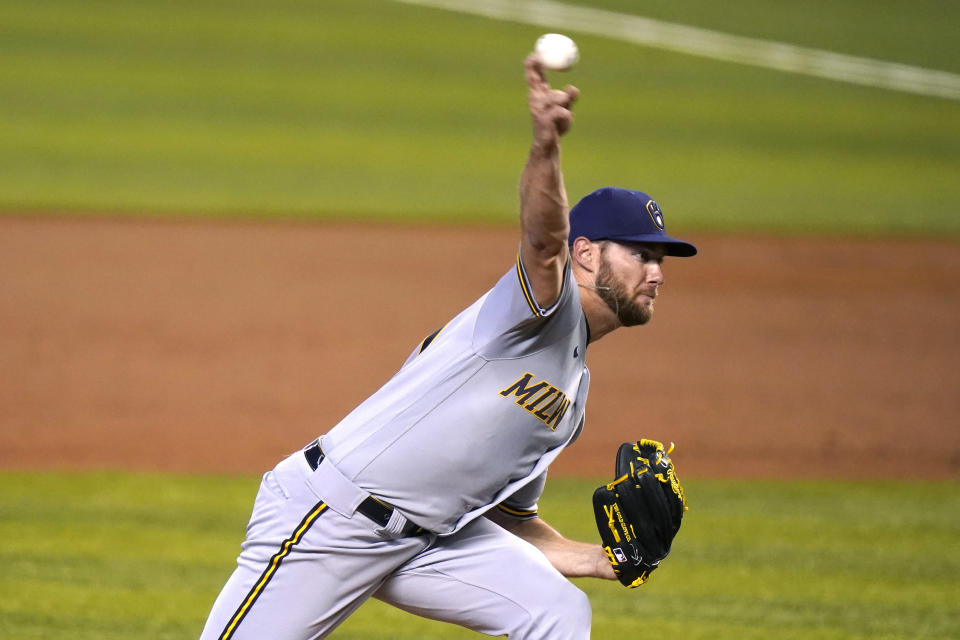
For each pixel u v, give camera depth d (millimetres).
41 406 28734
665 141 62562
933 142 65750
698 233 48312
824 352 35219
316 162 56031
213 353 33094
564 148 59719
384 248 44688
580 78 74062
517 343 11117
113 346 33312
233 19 80938
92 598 18359
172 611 17953
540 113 9836
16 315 35531
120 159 54812
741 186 55406
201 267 41406
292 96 66438
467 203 51000
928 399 31516
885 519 23375
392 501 11422
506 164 57156
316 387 30781
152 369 31641
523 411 11305
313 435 27625
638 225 11430
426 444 11312
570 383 11539
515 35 82375
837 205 53219
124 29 77375
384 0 88812
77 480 24344
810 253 46281
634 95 71438
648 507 12133
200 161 55250
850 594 19406
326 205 49938
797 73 79312
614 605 18844
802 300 40500
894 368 33969
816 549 21547
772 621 18250
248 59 72812
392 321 36438
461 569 11836
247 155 56500
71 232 44844
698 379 32656
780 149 62625
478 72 73250
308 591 11578
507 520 13219
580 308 11266
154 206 48688
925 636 17766
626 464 12383
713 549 21453
